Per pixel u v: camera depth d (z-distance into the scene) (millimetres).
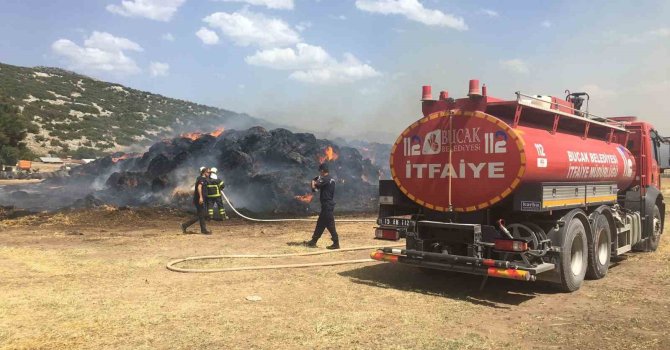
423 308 6145
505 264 6371
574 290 7203
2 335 4844
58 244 10859
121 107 93188
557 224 7012
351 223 15836
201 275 7926
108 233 12828
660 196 11156
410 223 7316
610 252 8430
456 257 6750
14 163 52344
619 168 9156
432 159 7246
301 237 12430
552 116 7527
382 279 7844
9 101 72938
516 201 6539
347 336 4984
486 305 6375
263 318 5562
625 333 5234
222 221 15594
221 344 4711
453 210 7043
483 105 6867
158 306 6000
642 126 10477
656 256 10273
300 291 6934
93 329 5090
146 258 9266
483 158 6758
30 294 6457
